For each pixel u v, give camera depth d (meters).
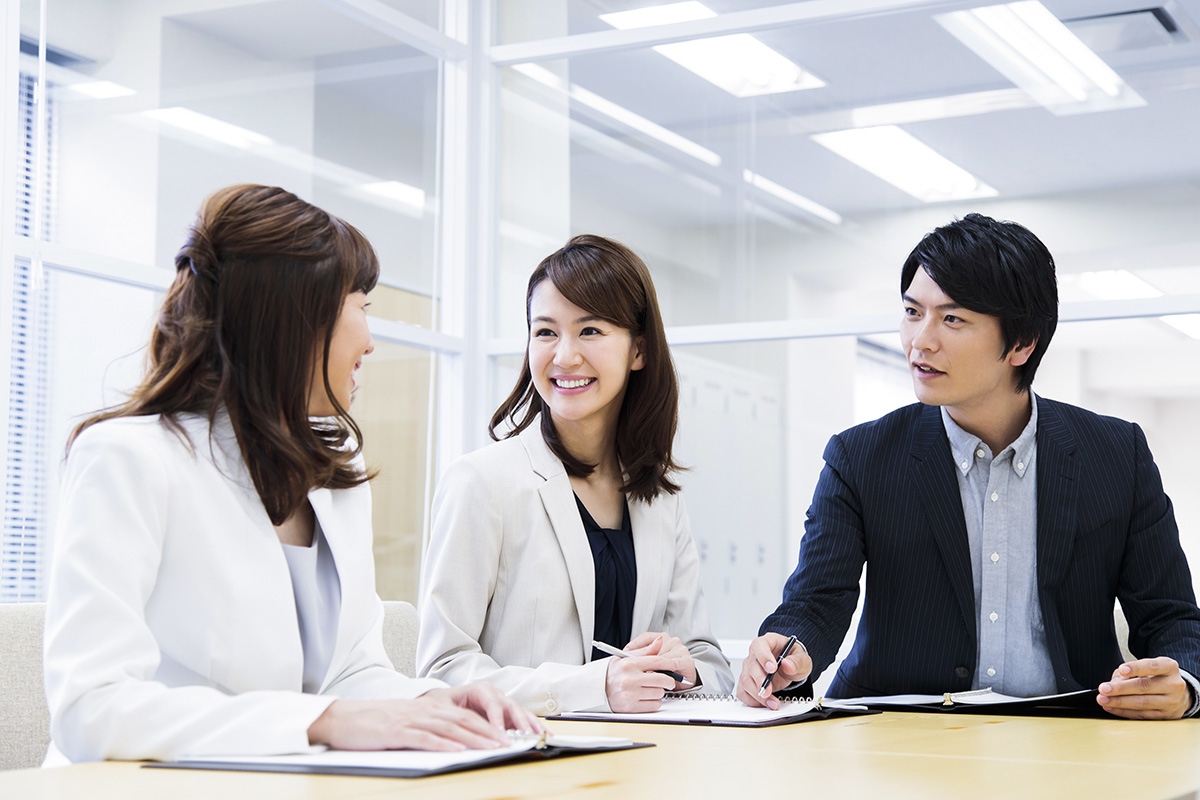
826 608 1.88
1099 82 3.53
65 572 1.10
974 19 3.71
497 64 4.36
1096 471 1.86
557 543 1.89
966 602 1.86
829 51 3.89
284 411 1.27
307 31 3.78
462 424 4.21
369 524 1.41
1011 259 1.80
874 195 3.78
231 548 1.20
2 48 2.79
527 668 1.66
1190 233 3.37
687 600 2.03
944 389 1.84
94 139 3.05
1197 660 1.66
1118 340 3.39
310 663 1.29
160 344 1.28
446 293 4.29
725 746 1.17
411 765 0.94
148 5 3.23
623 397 2.02
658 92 4.13
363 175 3.97
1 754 1.65
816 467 3.74
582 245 1.97
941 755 1.13
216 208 1.28
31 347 2.83
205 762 0.97
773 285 3.88
